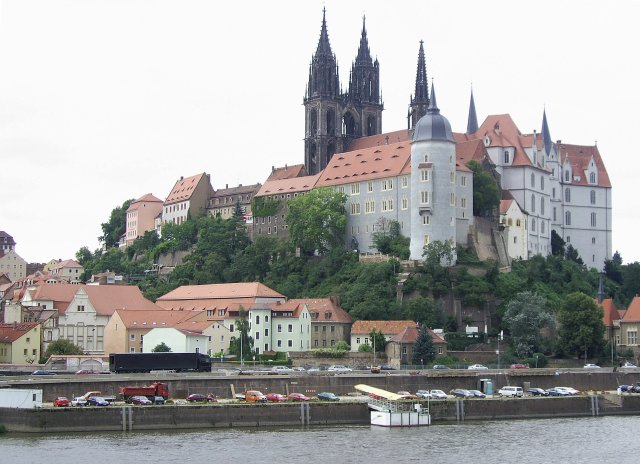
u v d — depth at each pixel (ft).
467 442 650.43
